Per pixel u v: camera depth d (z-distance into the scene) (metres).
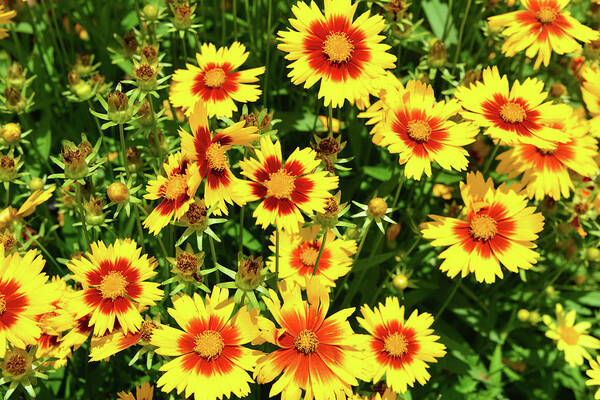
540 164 0.47
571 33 0.50
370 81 0.43
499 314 0.54
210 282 0.48
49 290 0.39
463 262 0.43
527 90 0.46
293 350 0.40
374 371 0.42
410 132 0.43
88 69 0.53
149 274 0.40
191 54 0.56
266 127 0.44
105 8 0.57
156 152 0.47
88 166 0.42
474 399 0.50
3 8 0.53
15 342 0.38
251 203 0.51
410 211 0.51
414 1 0.58
